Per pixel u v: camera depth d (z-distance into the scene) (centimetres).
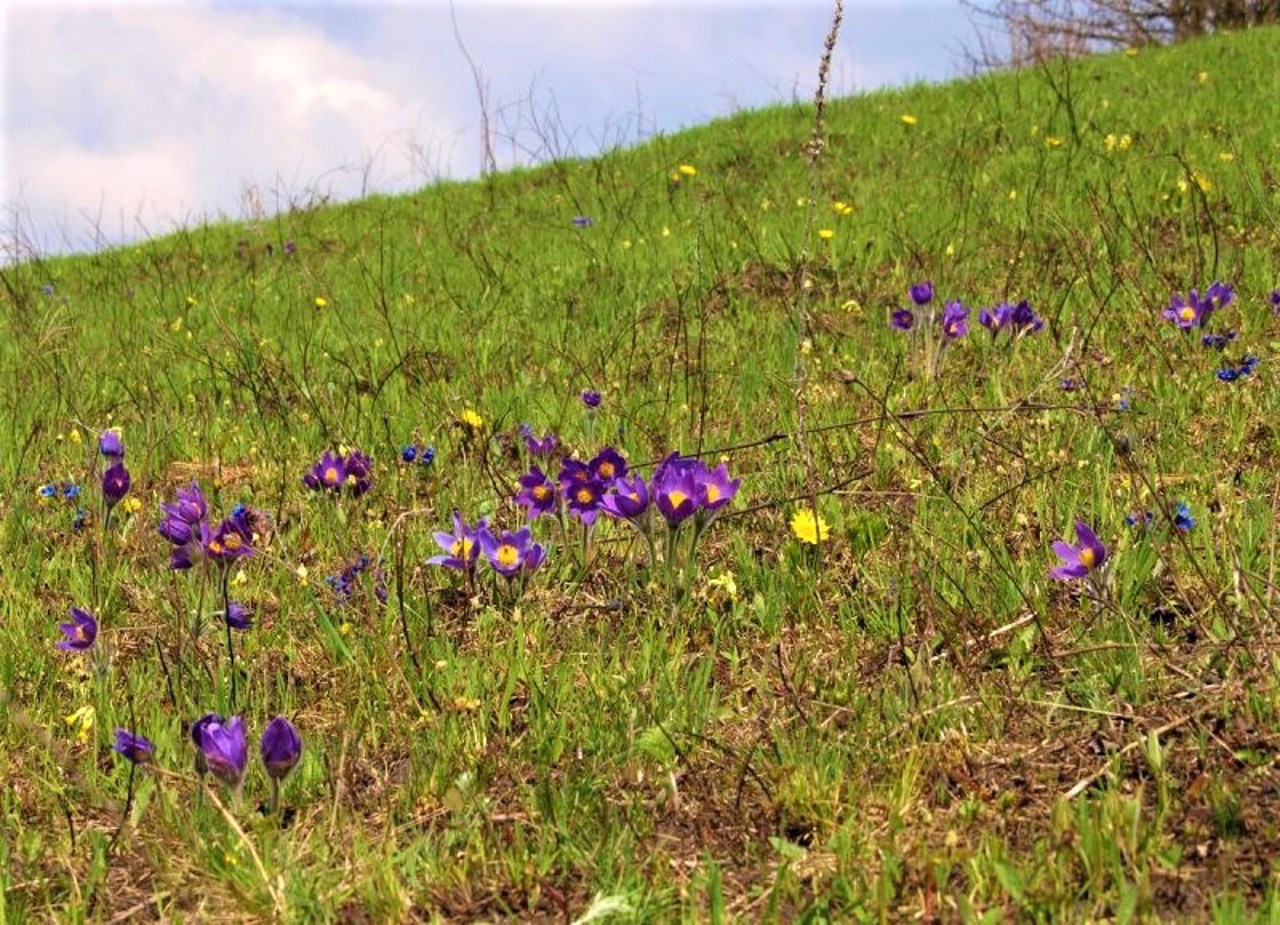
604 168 664
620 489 223
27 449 295
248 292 467
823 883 185
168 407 315
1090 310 307
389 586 232
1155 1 1293
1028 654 210
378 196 733
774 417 278
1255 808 186
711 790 198
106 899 191
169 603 237
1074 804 190
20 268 616
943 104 675
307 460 285
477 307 380
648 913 182
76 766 206
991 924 177
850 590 225
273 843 193
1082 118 542
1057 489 237
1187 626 210
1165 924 178
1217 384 266
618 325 339
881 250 379
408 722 211
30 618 234
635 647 220
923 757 196
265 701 212
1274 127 452
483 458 265
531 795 198
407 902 186
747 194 525
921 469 252
